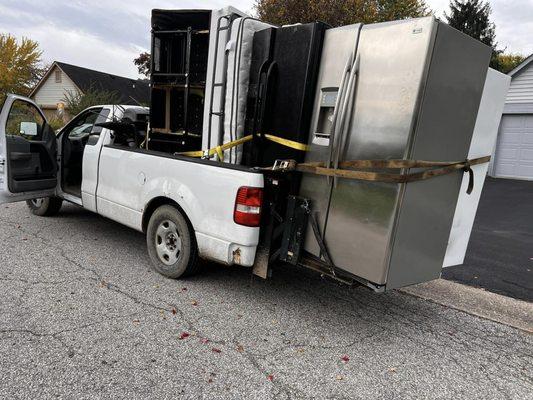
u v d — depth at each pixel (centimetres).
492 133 357
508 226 796
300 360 299
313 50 329
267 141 368
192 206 388
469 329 369
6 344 286
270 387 265
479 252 620
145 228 454
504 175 1408
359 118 307
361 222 312
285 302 394
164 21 427
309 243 348
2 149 489
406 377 289
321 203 337
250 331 334
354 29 310
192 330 327
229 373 276
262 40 367
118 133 497
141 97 3294
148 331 319
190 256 407
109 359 279
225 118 392
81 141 582
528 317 399
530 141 1348
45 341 293
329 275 339
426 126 288
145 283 409
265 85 359
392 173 291
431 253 334
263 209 357
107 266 446
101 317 334
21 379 252
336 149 316
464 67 302
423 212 313
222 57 389
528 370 310
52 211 625
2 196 496
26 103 527
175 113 451
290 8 1620
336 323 361
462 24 2670
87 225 596
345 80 308
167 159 414
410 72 278
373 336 344
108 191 488
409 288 455
